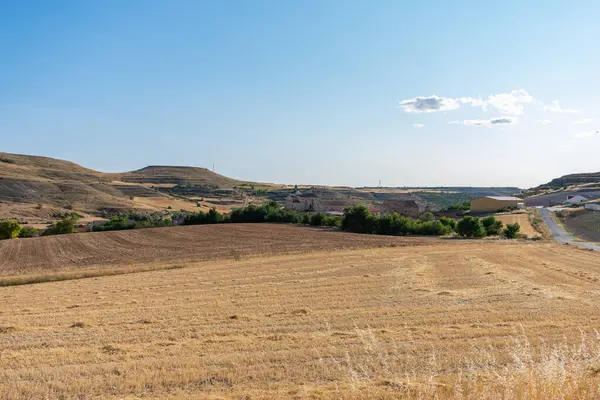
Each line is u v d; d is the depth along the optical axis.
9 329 17.77
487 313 18.92
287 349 14.03
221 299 24.25
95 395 10.72
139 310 21.75
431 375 10.02
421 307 20.47
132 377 11.66
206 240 72.56
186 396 10.38
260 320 18.58
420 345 14.10
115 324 18.66
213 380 11.55
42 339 16.33
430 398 9.61
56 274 39.59
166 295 26.28
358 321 17.88
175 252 58.75
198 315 20.05
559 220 107.06
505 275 31.84
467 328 16.36
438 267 36.62
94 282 33.62
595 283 28.59
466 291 24.84
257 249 58.38
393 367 12.10
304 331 16.61
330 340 14.96
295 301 22.89
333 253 50.19
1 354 14.32
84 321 19.28
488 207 137.75
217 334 16.48
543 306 20.38
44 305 24.17
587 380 9.62
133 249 63.72
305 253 51.69
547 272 33.75
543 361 10.15
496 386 9.88
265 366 12.35
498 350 13.38
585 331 15.74
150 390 10.96
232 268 39.06
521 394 8.99
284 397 10.05
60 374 12.14
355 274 33.09
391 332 15.95
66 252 62.34
